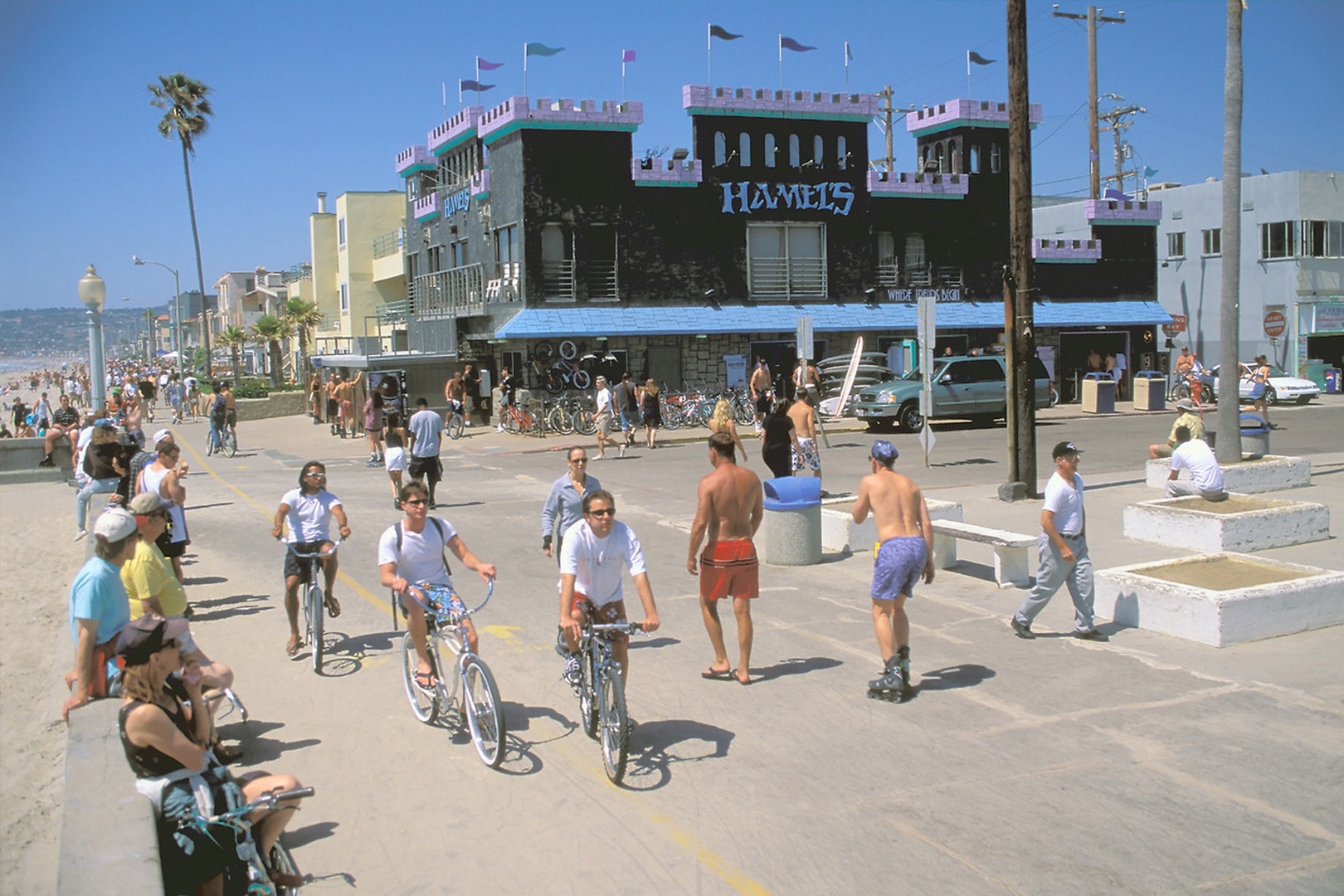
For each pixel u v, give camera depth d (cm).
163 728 465
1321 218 4034
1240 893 492
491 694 641
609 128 3095
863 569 1202
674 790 619
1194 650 857
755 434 2848
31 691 964
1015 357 1593
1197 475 1312
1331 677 777
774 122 3275
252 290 10050
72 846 420
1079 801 592
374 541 1434
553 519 966
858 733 701
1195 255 4319
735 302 3272
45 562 1567
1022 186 1561
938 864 525
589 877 522
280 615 1045
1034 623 955
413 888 515
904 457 2252
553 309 3069
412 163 4112
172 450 1025
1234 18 1617
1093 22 3859
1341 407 3409
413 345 4022
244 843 460
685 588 1141
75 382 7769
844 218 3394
